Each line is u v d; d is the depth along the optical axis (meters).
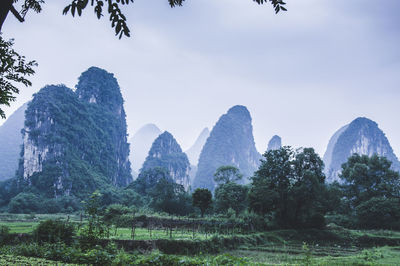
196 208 80.06
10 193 135.62
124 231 34.94
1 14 3.40
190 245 26.58
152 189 120.81
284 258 26.30
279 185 56.19
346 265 19.50
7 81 6.35
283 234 46.19
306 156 56.59
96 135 194.88
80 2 3.62
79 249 11.72
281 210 54.28
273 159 58.34
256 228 47.91
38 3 4.45
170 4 4.55
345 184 73.75
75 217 83.88
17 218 78.19
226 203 71.56
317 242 44.03
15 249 13.48
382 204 56.06
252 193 53.75
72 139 167.00
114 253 11.88
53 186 136.88
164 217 52.00
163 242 24.73
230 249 32.53
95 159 182.25
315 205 55.81
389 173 66.69
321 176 56.28
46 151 149.12
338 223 61.53
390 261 23.69
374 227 57.09
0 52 6.09
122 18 3.72
